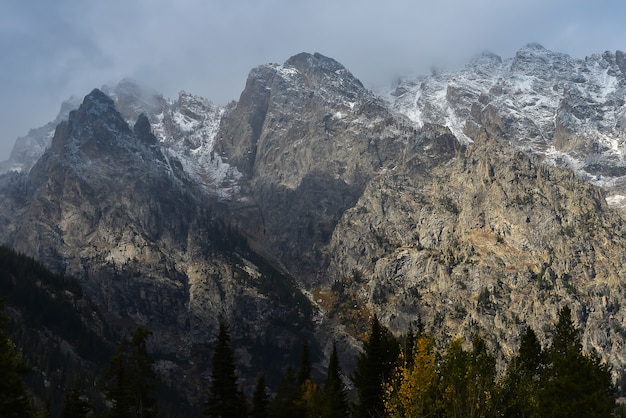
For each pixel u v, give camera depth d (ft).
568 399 217.97
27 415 222.28
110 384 339.16
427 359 214.28
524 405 230.89
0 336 221.66
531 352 268.00
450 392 205.67
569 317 271.28
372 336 358.23
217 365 362.94
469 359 218.79
